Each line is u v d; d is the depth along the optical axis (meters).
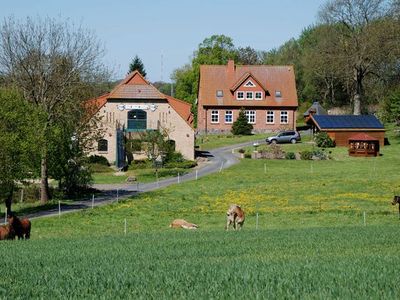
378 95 131.12
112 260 23.30
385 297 14.36
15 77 61.03
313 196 58.25
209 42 159.12
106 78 73.00
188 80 154.00
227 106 120.81
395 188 61.97
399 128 112.50
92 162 86.19
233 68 124.88
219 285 16.33
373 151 89.44
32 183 63.88
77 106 63.84
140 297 14.95
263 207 53.06
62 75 62.22
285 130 116.19
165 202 56.66
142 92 91.56
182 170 81.38
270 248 27.53
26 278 18.56
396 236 32.53
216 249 27.38
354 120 100.56
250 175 73.69
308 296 14.63
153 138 81.81
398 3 108.31
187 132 90.88
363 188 62.28
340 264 20.36
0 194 49.09
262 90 120.81
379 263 20.53
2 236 35.09
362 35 108.94
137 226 45.06
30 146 50.47
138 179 75.56
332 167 79.56
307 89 150.12
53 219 48.41
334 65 111.25
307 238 31.97
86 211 52.28
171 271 19.23
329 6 110.81
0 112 50.12
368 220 46.53
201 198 58.53
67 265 21.86
